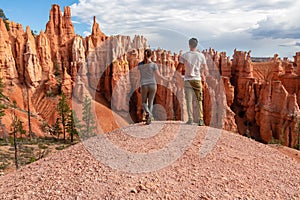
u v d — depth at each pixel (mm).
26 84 52094
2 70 49469
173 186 7379
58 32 62406
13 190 7594
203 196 6938
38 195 7148
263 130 43594
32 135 38312
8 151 28781
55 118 45438
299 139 37188
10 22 57406
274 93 43250
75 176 8070
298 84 46875
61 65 59688
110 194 6938
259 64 62875
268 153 10984
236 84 53688
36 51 56156
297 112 40312
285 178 8789
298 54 59750
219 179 7969
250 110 48406
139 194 6930
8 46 51719
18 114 41812
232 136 12148
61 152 10461
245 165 9234
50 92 50969
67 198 6875
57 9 62562
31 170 9117
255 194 7406
